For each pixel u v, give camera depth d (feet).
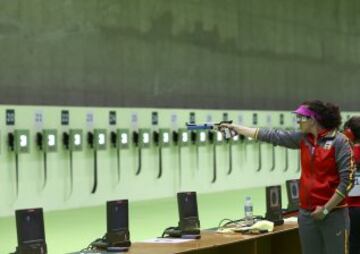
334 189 19.39
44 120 35.29
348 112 59.21
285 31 52.31
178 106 43.93
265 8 50.39
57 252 25.32
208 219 34.01
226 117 46.14
